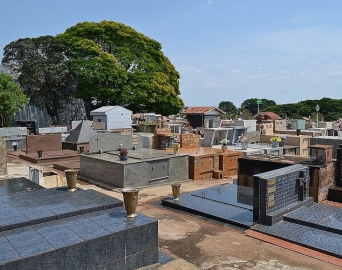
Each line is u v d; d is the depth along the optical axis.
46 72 34.47
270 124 29.47
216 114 42.06
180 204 11.08
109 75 37.31
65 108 39.97
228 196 11.95
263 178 9.16
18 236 5.52
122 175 13.58
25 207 6.98
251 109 112.94
